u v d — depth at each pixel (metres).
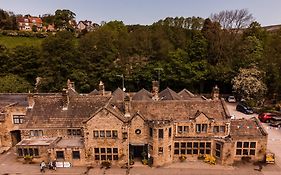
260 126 42.00
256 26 98.50
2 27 120.25
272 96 74.38
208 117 40.81
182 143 40.84
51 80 78.38
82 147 39.62
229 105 72.31
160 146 39.03
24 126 42.69
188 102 43.53
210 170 38.19
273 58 73.00
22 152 40.88
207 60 86.12
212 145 40.66
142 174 37.16
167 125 38.81
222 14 91.25
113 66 83.00
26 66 82.94
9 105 47.00
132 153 41.34
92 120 39.12
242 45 83.12
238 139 40.19
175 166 39.47
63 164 39.75
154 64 84.12
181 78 80.12
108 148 39.91
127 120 39.69
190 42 87.44
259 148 40.47
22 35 112.88
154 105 43.06
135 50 89.25
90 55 83.81
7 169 39.03
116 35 95.12
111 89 85.38
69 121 43.00
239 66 79.00
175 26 103.38
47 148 39.91
